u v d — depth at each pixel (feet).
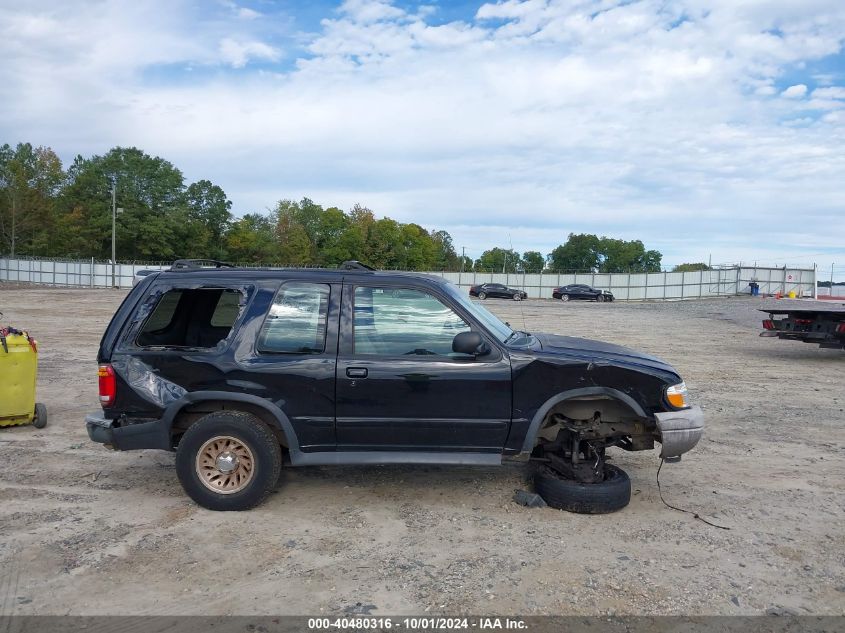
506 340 15.58
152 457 19.36
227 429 14.69
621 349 16.48
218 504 14.94
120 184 255.09
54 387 30.27
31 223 244.22
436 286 15.43
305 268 16.28
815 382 34.94
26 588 11.42
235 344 15.01
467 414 14.79
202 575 11.96
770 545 13.58
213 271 15.92
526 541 13.62
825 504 16.11
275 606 10.90
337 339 14.99
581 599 11.23
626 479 15.55
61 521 14.40
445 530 14.16
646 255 427.33
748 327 73.87
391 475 17.81
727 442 22.04
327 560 12.64
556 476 15.84
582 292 169.17
